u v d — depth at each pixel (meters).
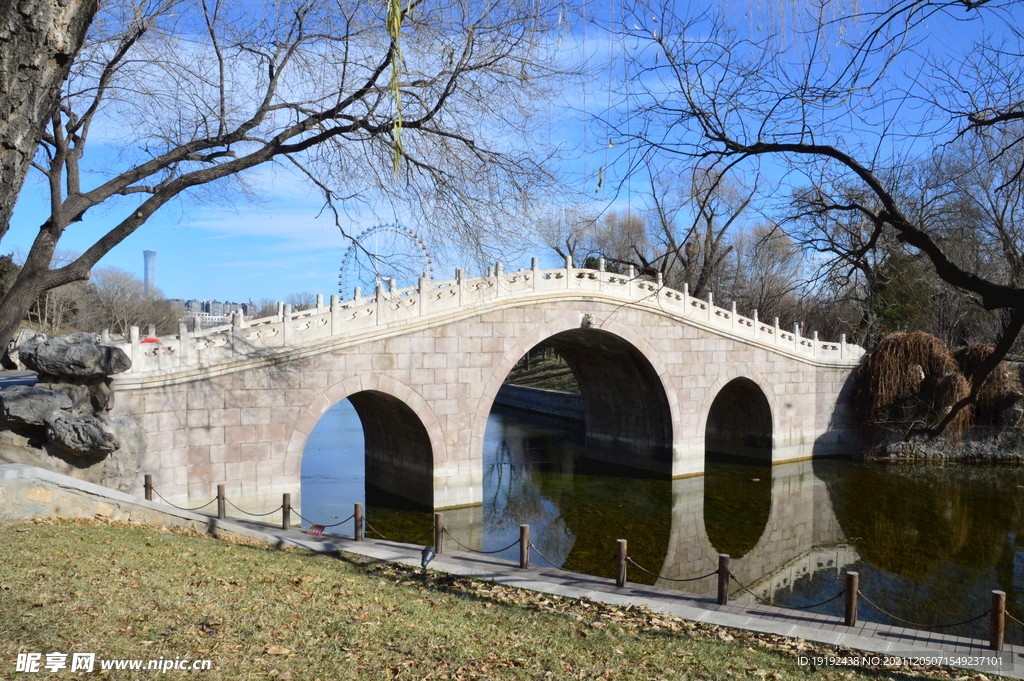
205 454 19.66
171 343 19.92
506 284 25.55
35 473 13.50
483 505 27.22
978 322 41.47
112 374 16.94
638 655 8.67
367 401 26.78
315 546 14.30
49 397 15.80
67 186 9.64
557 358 75.31
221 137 11.02
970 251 16.33
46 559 10.59
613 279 29.05
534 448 39.94
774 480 31.42
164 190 9.98
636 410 33.53
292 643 8.23
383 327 22.75
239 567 11.62
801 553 21.50
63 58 4.76
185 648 7.68
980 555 20.86
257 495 20.50
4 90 4.48
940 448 34.88
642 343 29.56
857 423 36.78
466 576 12.42
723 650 9.12
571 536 23.11
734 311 32.72
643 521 25.11
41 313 56.41
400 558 13.55
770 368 34.22
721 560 11.40
